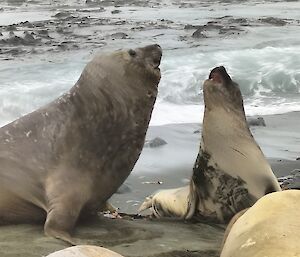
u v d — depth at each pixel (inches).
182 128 469.1
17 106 511.8
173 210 262.5
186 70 640.4
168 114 519.5
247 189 239.1
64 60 707.4
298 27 1093.1
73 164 215.8
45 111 225.6
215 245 209.2
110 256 123.3
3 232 205.5
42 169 215.3
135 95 221.1
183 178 346.3
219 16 1368.1
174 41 892.0
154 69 224.4
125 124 220.4
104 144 218.5
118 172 223.6
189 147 411.2
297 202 138.1
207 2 1967.3
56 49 812.6
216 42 877.2
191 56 716.0
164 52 751.1
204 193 247.3
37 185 214.4
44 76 601.3
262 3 1876.2
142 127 225.3
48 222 204.8
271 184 240.4
